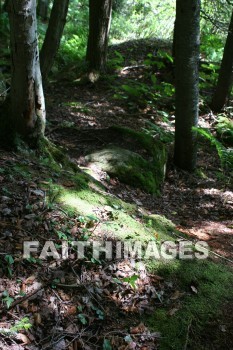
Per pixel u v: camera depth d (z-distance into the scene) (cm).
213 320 348
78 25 1755
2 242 343
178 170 740
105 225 409
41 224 377
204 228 542
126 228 421
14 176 431
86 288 337
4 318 290
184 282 379
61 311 314
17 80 467
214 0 1144
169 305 352
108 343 302
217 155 857
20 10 423
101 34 1143
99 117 926
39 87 489
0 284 311
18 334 282
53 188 438
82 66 1168
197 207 625
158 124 958
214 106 1056
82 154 643
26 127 499
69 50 1404
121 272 364
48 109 896
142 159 653
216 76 1167
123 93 1090
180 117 706
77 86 1126
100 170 610
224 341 333
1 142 492
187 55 652
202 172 768
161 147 713
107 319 324
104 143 686
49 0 1811
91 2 1118
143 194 612
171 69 1230
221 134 934
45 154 523
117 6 1962
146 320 333
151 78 1123
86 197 454
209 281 388
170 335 326
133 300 346
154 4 1878
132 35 1939
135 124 923
